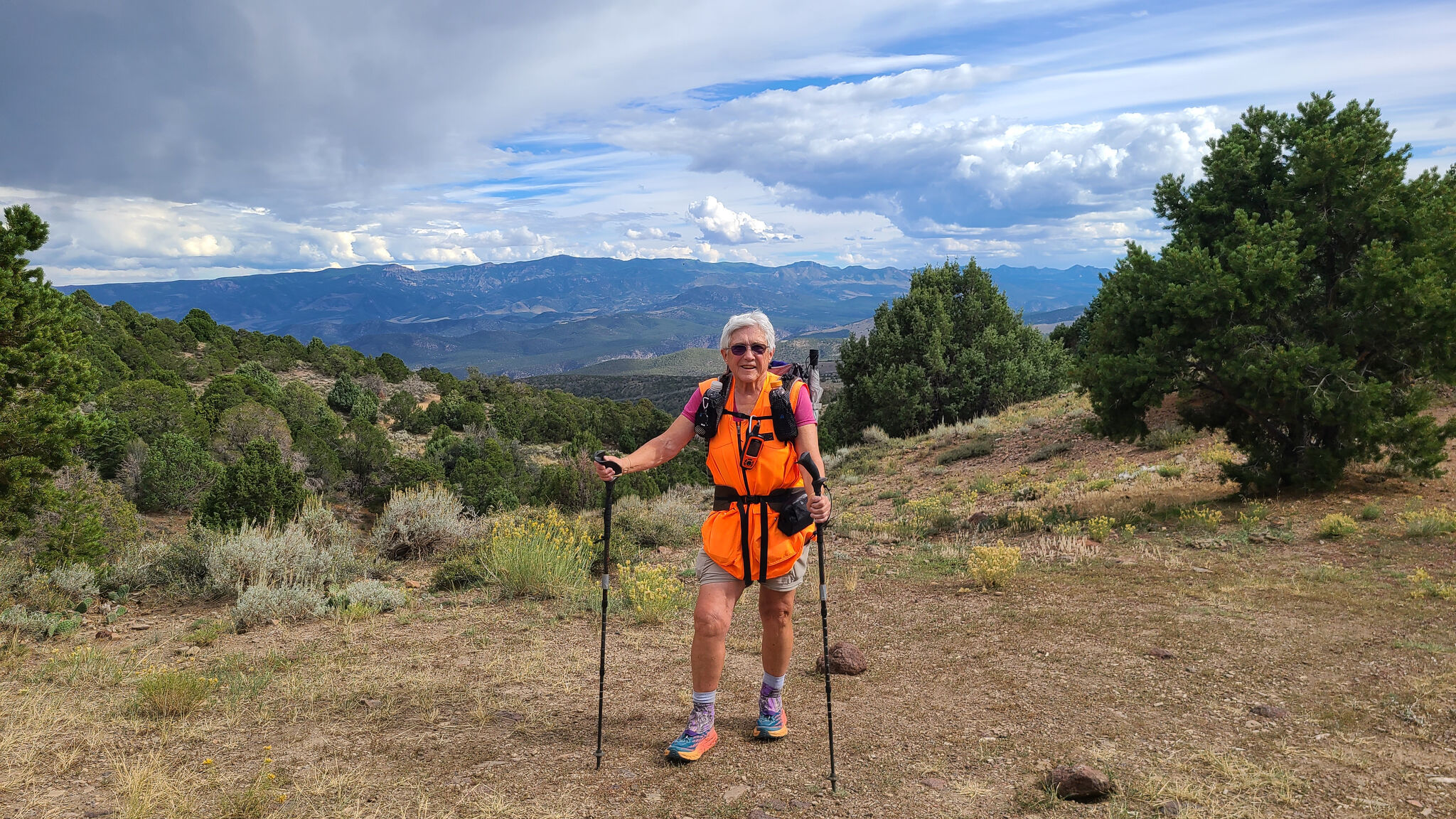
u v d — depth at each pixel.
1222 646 4.96
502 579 8.12
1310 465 10.48
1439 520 8.23
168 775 3.36
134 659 5.70
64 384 10.91
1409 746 3.38
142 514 24.56
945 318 28.86
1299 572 7.02
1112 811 2.88
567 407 77.25
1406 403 10.31
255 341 80.25
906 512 13.36
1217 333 10.65
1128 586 6.89
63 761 3.52
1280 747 3.42
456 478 30.86
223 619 7.18
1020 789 3.12
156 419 32.41
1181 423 11.66
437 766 3.45
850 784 3.20
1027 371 29.05
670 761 3.45
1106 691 4.29
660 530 11.41
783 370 3.38
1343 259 10.91
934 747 3.59
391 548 10.63
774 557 3.30
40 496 10.72
